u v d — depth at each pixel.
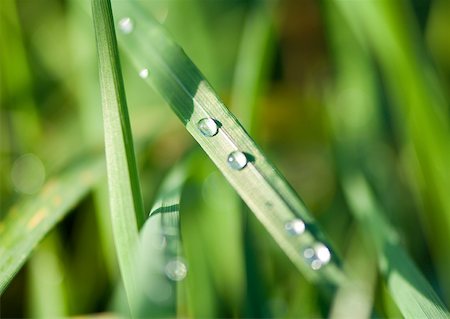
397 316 0.14
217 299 0.15
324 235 0.11
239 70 0.16
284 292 0.15
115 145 0.10
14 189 0.16
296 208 0.11
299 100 0.19
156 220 0.10
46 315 0.15
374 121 0.17
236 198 0.15
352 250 0.16
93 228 0.16
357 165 0.16
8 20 0.16
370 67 0.17
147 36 0.12
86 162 0.14
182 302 0.14
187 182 0.14
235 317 0.15
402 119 0.16
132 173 0.10
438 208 0.15
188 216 0.15
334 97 0.18
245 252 0.14
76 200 0.13
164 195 0.11
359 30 0.16
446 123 0.15
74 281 0.15
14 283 0.16
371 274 0.16
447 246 0.16
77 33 0.16
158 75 0.11
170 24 0.17
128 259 0.10
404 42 0.15
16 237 0.12
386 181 0.17
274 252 0.16
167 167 0.17
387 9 0.15
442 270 0.16
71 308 0.15
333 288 0.12
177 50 0.12
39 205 0.13
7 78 0.16
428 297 0.12
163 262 0.09
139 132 0.16
